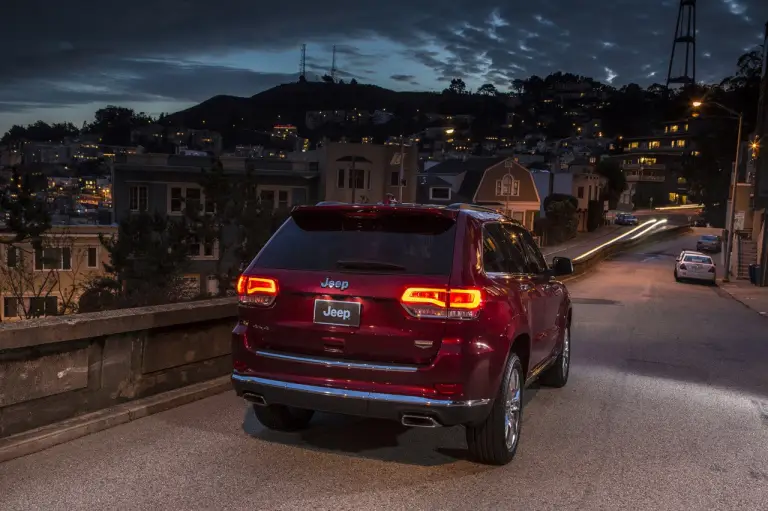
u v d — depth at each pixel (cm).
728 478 476
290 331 451
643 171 12775
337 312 439
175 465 454
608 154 14825
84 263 3553
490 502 414
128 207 4403
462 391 421
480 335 428
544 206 7838
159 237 3111
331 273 445
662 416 650
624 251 5969
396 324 426
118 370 560
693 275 3294
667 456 522
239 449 492
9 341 458
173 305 639
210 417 571
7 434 467
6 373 465
